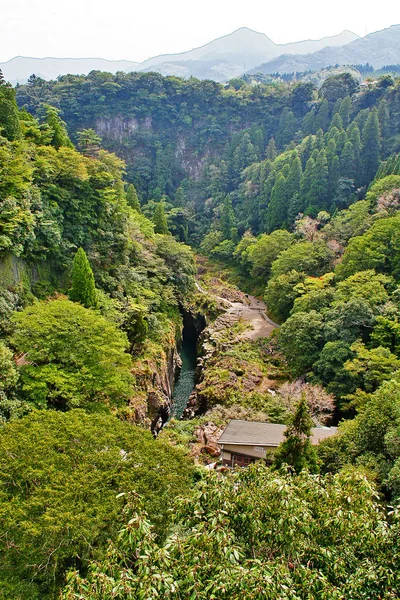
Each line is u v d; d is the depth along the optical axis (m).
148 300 47.28
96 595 7.36
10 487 14.30
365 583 8.30
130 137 132.62
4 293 29.27
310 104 123.12
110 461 15.66
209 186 124.00
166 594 7.12
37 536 12.45
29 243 33.28
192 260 70.56
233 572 7.45
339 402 33.53
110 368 26.05
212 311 64.38
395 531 8.90
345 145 81.69
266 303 67.06
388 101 97.81
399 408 21.67
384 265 45.50
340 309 37.84
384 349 31.58
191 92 138.38
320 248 58.31
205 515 9.38
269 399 36.16
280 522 8.58
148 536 8.36
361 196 79.44
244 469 10.98
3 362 22.33
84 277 34.06
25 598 12.02
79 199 41.44
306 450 19.73
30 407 22.20
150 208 102.69
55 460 15.26
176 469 16.50
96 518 13.07
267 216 87.94
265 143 127.81
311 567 8.99
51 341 24.58
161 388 40.31
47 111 47.00
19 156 33.44
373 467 20.72
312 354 38.97
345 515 9.05
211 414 35.66
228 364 44.78
